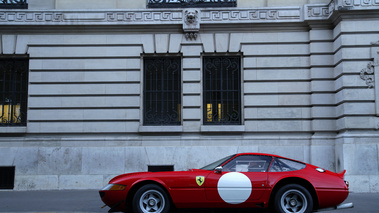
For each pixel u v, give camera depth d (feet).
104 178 45.83
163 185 25.40
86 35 48.08
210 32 48.11
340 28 44.19
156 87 48.39
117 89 47.44
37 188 45.55
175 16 47.57
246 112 46.98
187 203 25.48
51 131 46.73
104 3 48.98
